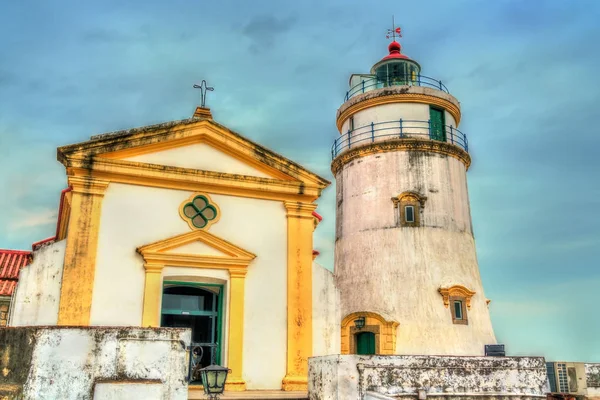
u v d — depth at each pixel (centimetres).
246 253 1590
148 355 1056
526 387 1488
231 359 1514
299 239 1672
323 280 1684
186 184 1587
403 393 1352
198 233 1556
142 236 1514
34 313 1388
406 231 2836
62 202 1723
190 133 1622
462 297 2744
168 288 1572
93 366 1024
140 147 1565
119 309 1448
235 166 1666
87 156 1494
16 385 995
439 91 3088
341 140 3284
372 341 2705
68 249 1441
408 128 3005
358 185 3052
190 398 1306
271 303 1598
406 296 2716
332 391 1296
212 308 1598
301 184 1695
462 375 1431
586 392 2219
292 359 1570
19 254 2408
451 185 2956
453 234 2862
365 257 2888
